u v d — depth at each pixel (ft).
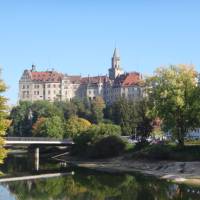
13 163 504.84
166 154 461.37
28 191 299.17
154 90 472.44
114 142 541.34
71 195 287.07
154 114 465.88
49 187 320.29
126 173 411.54
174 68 469.16
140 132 541.34
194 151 449.48
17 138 520.01
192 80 459.32
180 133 468.34
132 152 525.34
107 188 317.22
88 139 583.99
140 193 293.02
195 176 367.04
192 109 449.89
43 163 524.52
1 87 236.43
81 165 495.00
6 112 239.30
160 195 282.56
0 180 352.69
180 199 267.80
